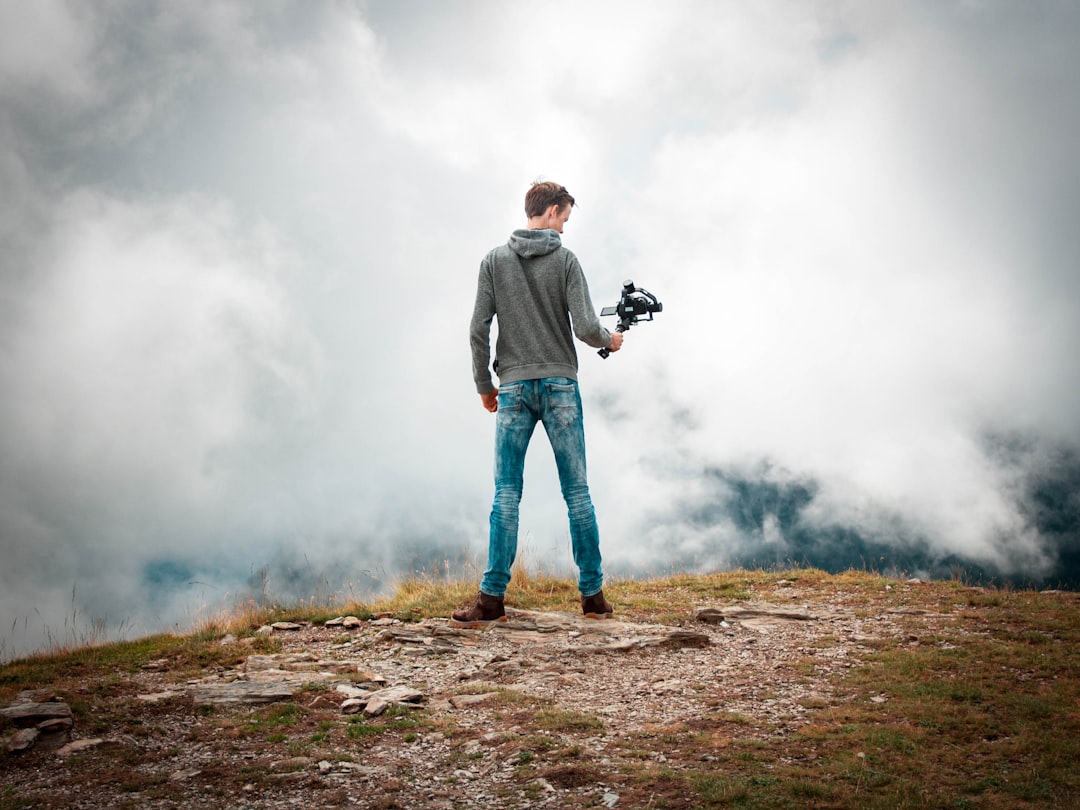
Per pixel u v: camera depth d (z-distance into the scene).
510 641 5.50
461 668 4.94
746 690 4.21
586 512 5.80
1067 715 3.61
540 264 5.61
